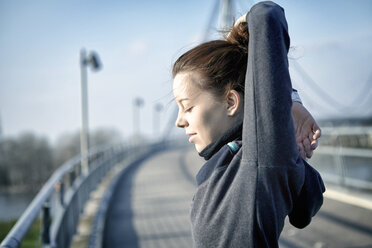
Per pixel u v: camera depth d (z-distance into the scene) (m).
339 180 6.11
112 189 8.59
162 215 6.18
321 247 3.86
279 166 0.70
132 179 11.36
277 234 0.73
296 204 0.82
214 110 0.82
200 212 0.79
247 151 0.73
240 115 0.83
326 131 6.17
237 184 0.74
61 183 3.62
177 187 9.21
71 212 4.26
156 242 4.68
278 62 0.71
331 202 5.57
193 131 0.84
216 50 0.84
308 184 0.82
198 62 0.82
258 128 0.71
